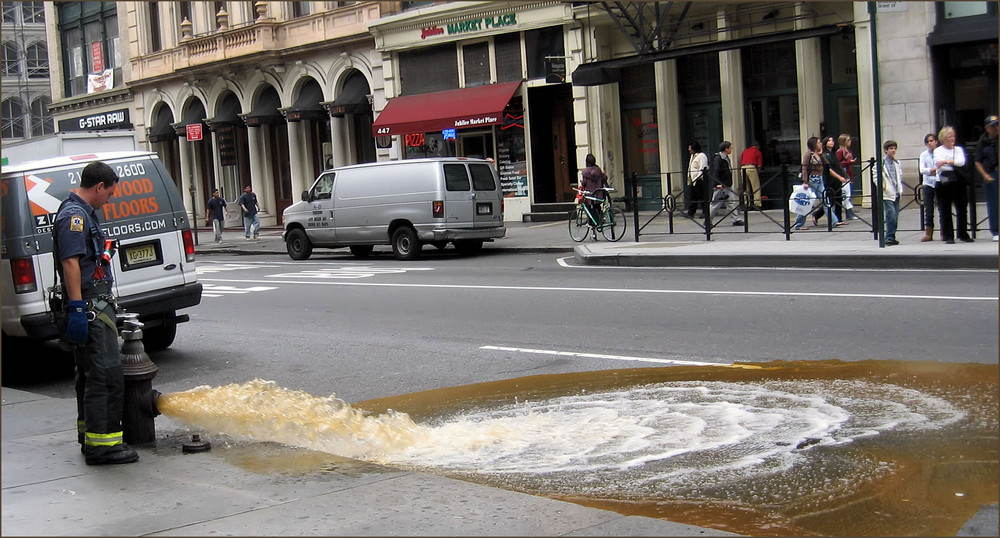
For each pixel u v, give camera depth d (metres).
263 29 32.53
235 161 36.28
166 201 10.43
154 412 6.62
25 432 7.07
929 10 19.28
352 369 9.25
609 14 22.75
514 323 11.12
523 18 25.70
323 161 33.34
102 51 40.94
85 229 5.95
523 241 21.56
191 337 11.80
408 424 6.90
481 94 26.73
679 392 7.36
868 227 17.69
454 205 20.03
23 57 55.91
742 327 9.80
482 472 5.67
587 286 13.77
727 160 18.56
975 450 5.46
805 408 6.64
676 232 19.20
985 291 10.80
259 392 7.58
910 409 6.41
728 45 20.94
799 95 21.27
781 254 14.64
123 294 9.99
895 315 9.77
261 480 5.50
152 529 4.65
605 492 5.16
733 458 5.62
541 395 7.62
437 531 4.45
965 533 4.29
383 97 29.73
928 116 19.55
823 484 5.06
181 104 37.81
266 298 15.16
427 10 27.56
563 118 26.36
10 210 9.44
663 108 23.45
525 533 4.38
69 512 4.99
